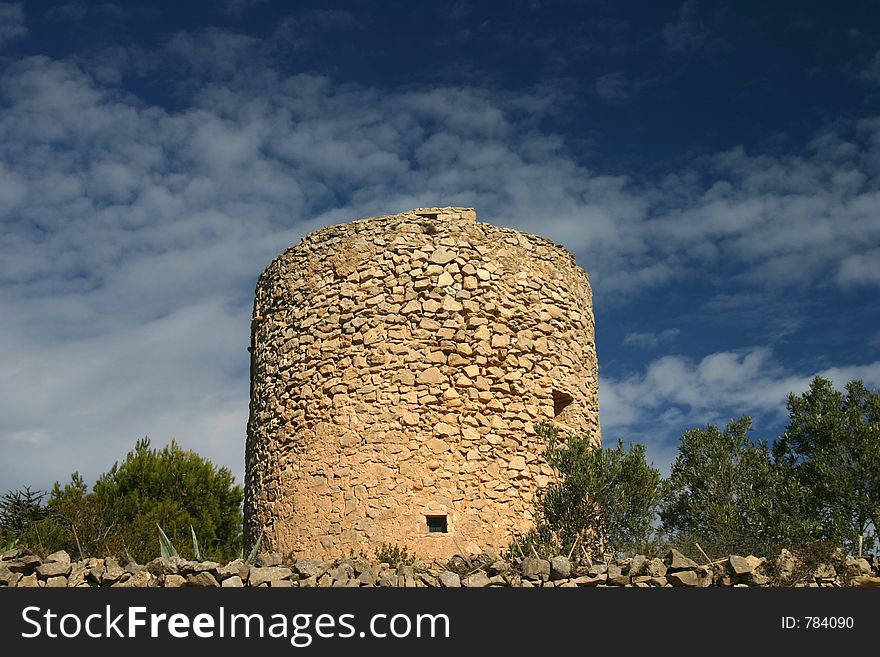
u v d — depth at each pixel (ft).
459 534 45.93
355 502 46.57
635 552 43.73
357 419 47.85
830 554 38.78
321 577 35.22
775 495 53.16
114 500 80.38
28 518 78.18
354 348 49.08
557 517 45.57
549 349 51.08
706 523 50.72
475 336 49.03
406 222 50.93
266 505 49.96
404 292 49.47
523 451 48.44
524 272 51.65
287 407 50.34
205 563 35.35
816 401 61.87
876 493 56.08
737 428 56.34
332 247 51.78
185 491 86.84
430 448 47.01
